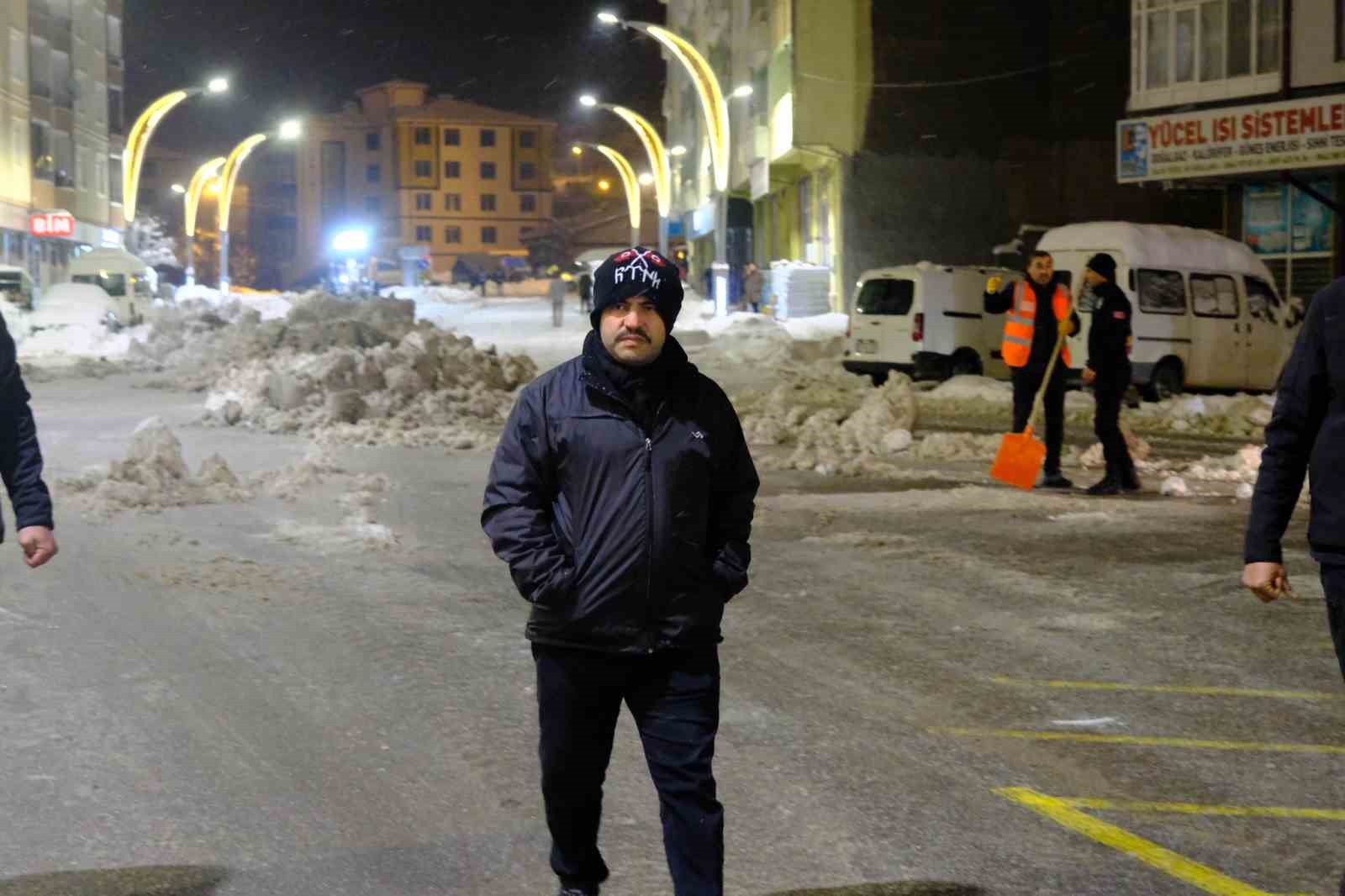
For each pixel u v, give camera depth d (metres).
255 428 18.12
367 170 148.75
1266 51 30.45
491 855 4.79
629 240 138.62
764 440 17.39
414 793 5.38
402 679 6.91
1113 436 13.03
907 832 4.99
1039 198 46.06
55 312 38.47
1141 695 6.68
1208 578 9.20
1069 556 9.96
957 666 7.17
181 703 6.50
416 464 15.16
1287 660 7.30
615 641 3.81
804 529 11.07
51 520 4.41
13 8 55.88
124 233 58.22
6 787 5.41
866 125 45.19
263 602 8.55
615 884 4.55
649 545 3.79
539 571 3.78
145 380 26.12
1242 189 32.31
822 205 48.41
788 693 6.68
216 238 145.75
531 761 5.74
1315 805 5.27
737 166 57.75
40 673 6.96
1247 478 14.03
